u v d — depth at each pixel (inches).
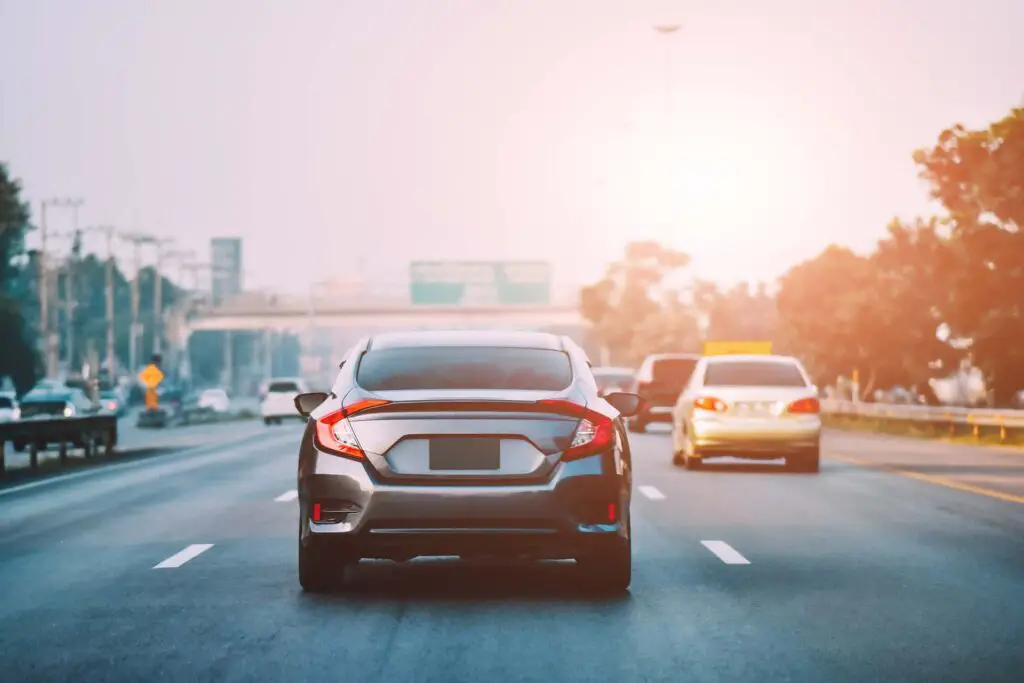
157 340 6200.8
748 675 409.7
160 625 489.7
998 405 2358.5
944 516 856.3
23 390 3836.1
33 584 588.7
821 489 1053.8
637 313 6879.9
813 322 4035.4
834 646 451.5
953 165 2246.6
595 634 470.9
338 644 454.9
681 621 494.6
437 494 503.5
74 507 961.5
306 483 519.5
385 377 537.0
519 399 511.8
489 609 517.7
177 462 1505.9
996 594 555.2
